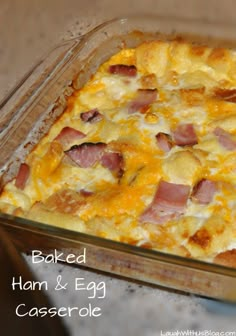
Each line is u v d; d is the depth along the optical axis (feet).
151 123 1.27
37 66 1.46
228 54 1.38
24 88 1.42
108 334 1.08
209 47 1.40
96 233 1.14
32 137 1.31
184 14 1.66
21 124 1.31
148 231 1.14
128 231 1.14
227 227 1.12
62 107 1.35
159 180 1.20
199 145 1.24
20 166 1.27
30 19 1.74
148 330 1.08
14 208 1.19
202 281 1.08
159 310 1.10
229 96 1.31
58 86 1.37
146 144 1.25
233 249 1.10
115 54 1.45
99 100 1.35
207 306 1.10
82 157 1.25
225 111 1.28
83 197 1.20
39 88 1.35
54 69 1.38
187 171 1.19
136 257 1.08
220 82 1.36
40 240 1.14
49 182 1.24
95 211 1.18
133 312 1.10
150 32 1.44
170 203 1.16
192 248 1.11
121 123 1.30
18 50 1.66
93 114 1.32
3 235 1.15
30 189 1.24
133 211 1.18
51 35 1.68
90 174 1.24
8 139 1.29
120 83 1.37
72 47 1.44
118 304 1.11
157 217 1.16
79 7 1.73
